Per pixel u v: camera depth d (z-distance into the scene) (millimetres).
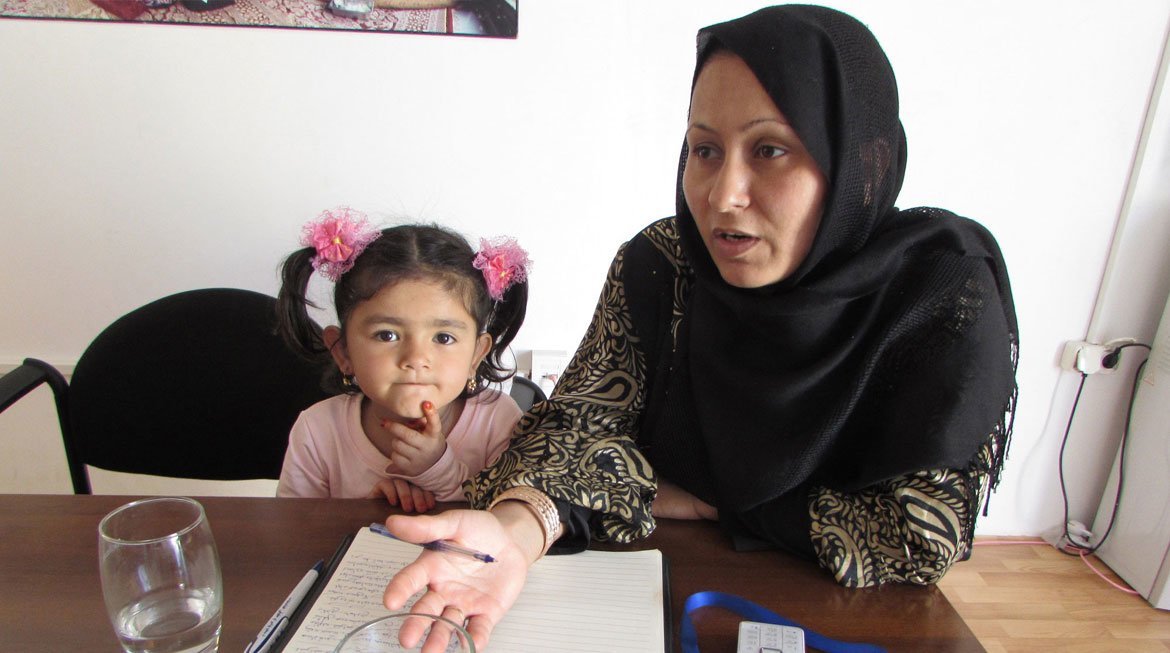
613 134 1424
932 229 665
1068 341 1563
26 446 1570
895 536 643
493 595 529
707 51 646
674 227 837
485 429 986
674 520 740
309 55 1344
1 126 1349
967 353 651
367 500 735
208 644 500
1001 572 1641
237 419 1104
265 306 1104
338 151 1414
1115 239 1473
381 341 850
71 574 597
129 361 1081
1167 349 1491
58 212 1417
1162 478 1516
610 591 583
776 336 687
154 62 1329
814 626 565
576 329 1574
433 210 1470
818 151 585
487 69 1370
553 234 1497
